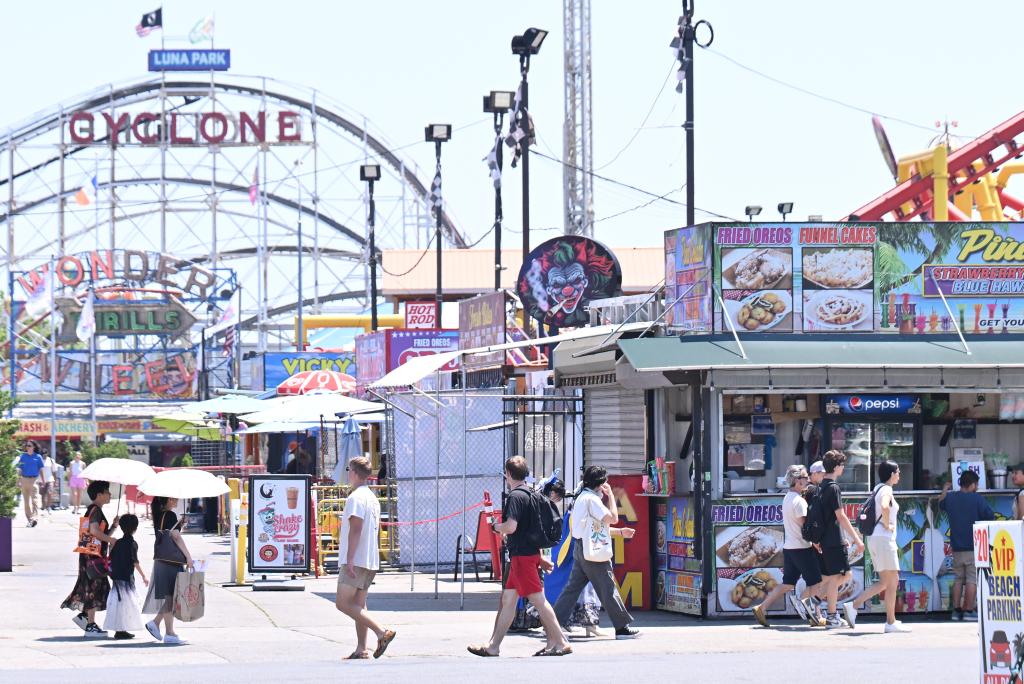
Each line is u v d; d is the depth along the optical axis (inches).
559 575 1002.1
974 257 1157.7
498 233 2015.3
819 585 1023.6
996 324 1157.7
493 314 1704.0
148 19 5447.8
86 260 5132.9
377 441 2108.8
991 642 515.8
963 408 1176.8
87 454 4084.6
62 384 5182.1
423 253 4018.2
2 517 1427.2
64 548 1756.9
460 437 1507.1
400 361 2129.7
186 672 760.3
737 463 1120.8
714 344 1103.0
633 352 1085.1
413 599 1218.0
